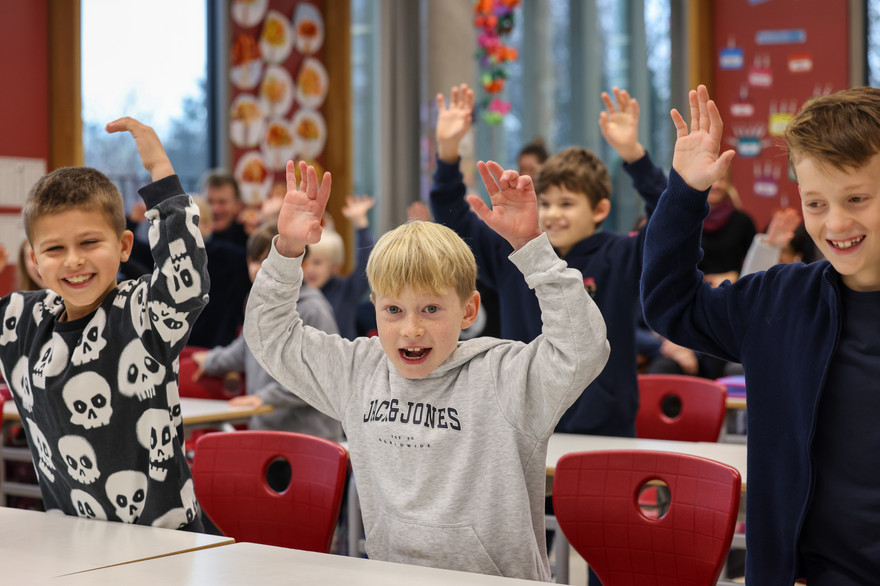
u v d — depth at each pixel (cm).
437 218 295
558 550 237
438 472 165
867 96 135
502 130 713
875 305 139
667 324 160
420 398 170
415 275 160
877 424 137
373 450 172
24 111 509
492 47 609
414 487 166
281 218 175
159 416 175
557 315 158
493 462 164
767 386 149
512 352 169
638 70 702
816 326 143
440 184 294
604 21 709
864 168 131
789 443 146
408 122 693
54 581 129
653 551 179
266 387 347
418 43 695
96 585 127
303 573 133
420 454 166
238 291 512
